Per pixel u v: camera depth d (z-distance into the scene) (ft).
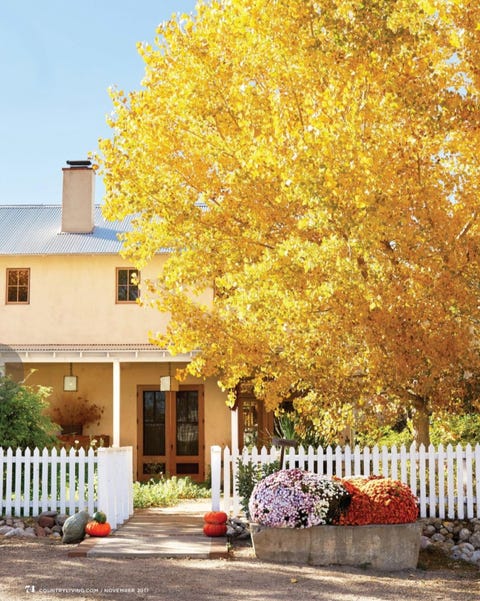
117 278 83.56
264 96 42.98
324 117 39.40
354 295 40.88
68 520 40.63
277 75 41.73
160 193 44.96
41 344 81.97
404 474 44.55
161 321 82.69
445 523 42.60
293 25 39.40
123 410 84.28
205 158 45.19
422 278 41.19
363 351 45.06
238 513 44.86
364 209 37.40
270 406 46.47
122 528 43.37
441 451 44.37
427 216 40.29
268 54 41.50
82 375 84.48
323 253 39.37
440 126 38.09
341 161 37.50
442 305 41.75
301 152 38.58
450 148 41.39
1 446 51.96
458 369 44.16
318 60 39.52
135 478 83.35
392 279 41.75
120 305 83.10
